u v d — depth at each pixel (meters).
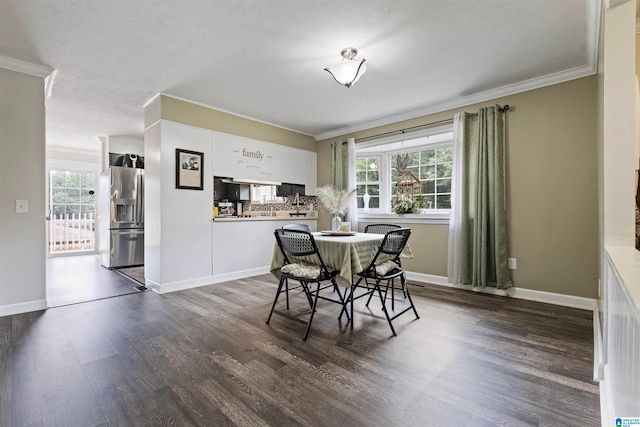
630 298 0.66
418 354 1.98
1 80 2.65
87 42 2.40
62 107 3.86
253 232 4.36
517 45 2.45
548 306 2.92
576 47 2.47
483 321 2.55
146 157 3.76
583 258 2.86
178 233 3.59
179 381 1.68
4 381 1.67
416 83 3.16
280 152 4.75
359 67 2.46
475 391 1.58
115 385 1.64
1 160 2.66
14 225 2.72
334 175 4.92
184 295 3.36
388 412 1.42
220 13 2.06
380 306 2.97
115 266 4.96
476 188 3.39
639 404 0.66
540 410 1.43
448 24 2.18
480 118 3.37
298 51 2.54
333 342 2.17
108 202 5.05
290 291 3.51
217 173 3.96
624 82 1.62
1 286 2.67
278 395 1.55
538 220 3.10
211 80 3.10
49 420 1.36
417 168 4.29
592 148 2.80
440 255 3.84
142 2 1.95
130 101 3.67
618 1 1.62
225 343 2.15
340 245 2.49
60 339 2.20
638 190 2.04
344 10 2.03
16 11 2.02
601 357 1.74
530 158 3.14
